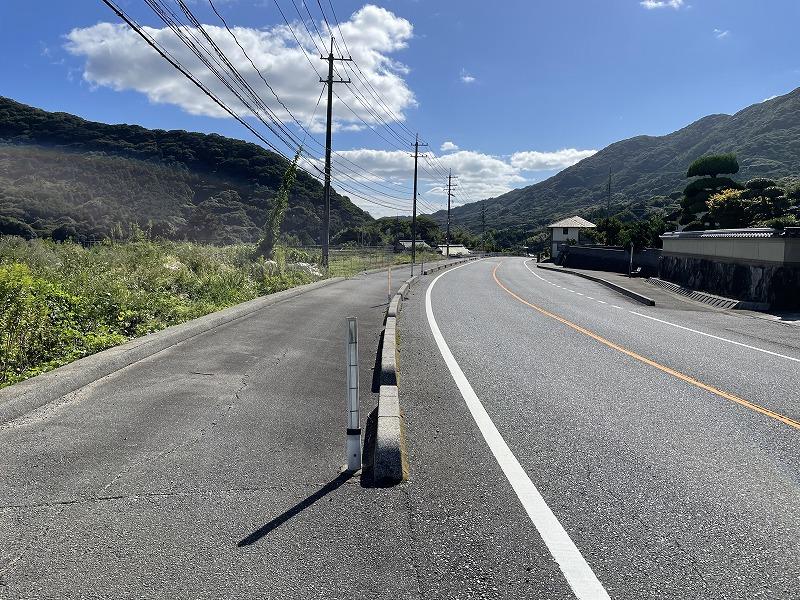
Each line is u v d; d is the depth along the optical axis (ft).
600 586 10.21
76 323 31.24
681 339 39.04
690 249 78.95
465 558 11.00
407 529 12.04
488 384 25.40
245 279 63.82
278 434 17.49
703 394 24.29
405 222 418.92
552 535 12.01
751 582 10.48
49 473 14.14
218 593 9.65
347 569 10.47
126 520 11.98
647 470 15.84
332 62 104.27
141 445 16.16
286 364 26.99
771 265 56.80
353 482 14.37
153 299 41.57
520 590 10.01
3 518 11.91
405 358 30.96
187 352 28.68
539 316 50.93
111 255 56.80
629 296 73.61
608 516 12.99
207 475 14.37
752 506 13.69
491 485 14.53
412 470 15.35
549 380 26.43
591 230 209.87
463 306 58.08
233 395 21.40
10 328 24.85
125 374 23.98
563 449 17.38
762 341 38.52
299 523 12.11
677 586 10.28
